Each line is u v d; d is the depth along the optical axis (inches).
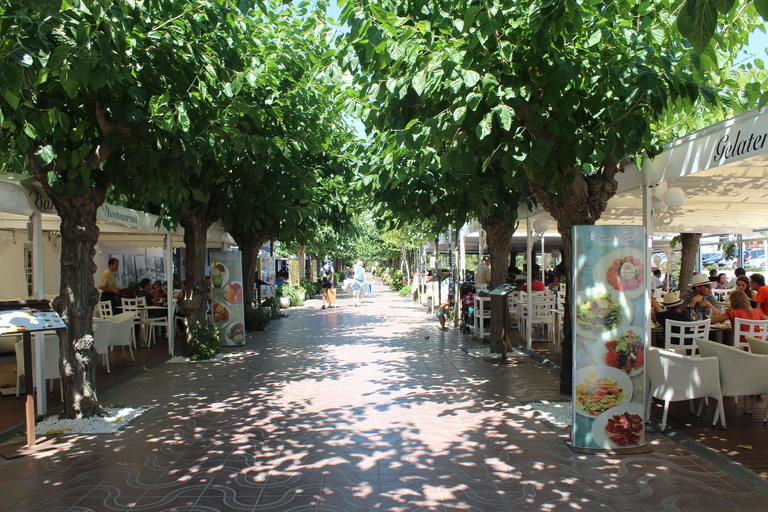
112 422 263.3
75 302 267.6
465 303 605.0
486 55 202.1
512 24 206.1
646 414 258.4
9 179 261.4
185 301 455.2
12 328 216.2
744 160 211.0
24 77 184.7
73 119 255.9
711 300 443.8
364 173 325.1
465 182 318.0
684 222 478.3
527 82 216.4
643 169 262.5
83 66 187.8
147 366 408.2
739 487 184.7
